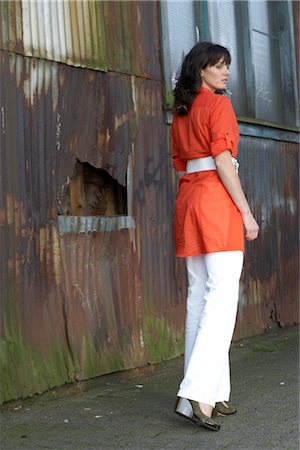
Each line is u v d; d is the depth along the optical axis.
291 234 7.48
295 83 7.65
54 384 4.54
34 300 4.47
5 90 4.32
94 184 5.21
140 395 4.68
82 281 4.82
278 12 7.58
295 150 7.62
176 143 4.21
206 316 3.97
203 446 3.66
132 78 5.32
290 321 7.37
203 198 3.98
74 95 4.79
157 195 5.52
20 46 4.42
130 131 5.27
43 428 3.97
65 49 4.73
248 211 3.95
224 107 3.96
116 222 5.11
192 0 6.23
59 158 4.68
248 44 6.95
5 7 4.34
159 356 5.43
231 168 3.92
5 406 4.26
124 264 5.17
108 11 5.14
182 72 4.14
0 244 4.26
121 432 3.90
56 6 4.69
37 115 4.52
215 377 3.94
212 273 3.98
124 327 5.13
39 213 4.52
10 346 4.29
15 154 4.37
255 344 6.48
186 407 4.02
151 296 5.41
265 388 4.84
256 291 6.82
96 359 4.86
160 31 5.64
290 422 4.05
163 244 5.56
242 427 3.97
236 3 6.89
